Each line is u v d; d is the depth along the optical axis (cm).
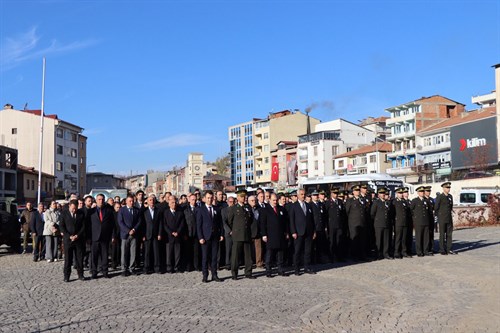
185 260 1555
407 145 8700
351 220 1730
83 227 1382
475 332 805
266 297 1099
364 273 1429
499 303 1021
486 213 3438
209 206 1359
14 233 2188
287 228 1469
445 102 8588
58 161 8650
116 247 1608
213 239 1348
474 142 6619
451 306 998
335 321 884
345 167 9650
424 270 1456
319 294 1127
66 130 8969
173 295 1138
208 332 816
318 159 10006
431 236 1833
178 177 12481
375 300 1059
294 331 821
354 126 10319
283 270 1430
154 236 1498
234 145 12538
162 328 841
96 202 1466
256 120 11962
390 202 1780
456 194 4447
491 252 1859
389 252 1789
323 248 1698
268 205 1434
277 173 10988
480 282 1250
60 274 1518
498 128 6322
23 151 8338
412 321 882
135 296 1130
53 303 1060
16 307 1022
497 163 6297
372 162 9094
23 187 7200
